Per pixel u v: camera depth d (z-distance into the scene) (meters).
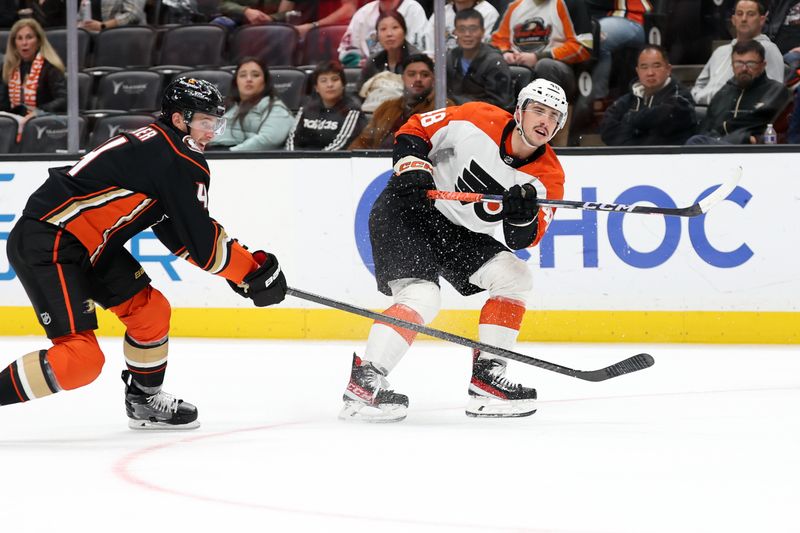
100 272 8.27
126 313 8.45
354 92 15.62
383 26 15.52
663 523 5.38
